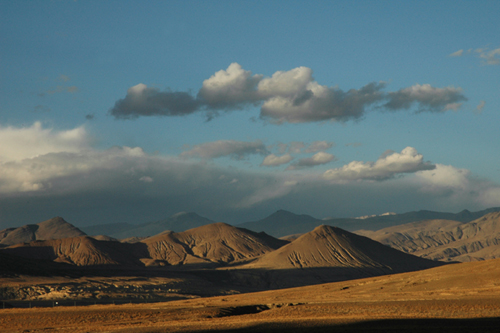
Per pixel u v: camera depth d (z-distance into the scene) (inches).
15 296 6294.3
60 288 6737.2
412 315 2829.7
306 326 2568.9
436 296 3661.4
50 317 3403.1
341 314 3085.6
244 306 3816.4
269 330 2496.3
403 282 4778.5
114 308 3937.0
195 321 3068.4
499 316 2650.1
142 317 3393.2
